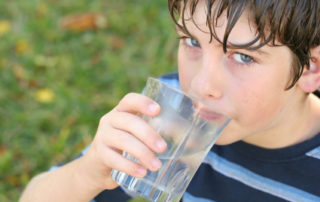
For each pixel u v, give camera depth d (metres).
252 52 1.40
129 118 1.40
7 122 3.27
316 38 1.53
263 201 1.83
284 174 1.76
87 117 3.28
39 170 3.00
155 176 1.38
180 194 1.42
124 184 1.43
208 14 1.36
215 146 1.91
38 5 4.32
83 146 3.11
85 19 4.12
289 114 1.66
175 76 2.11
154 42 3.92
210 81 1.43
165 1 4.38
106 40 3.96
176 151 1.34
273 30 1.38
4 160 2.99
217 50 1.42
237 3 1.34
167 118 1.33
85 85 3.53
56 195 1.74
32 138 3.19
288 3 1.38
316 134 1.71
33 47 3.89
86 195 1.70
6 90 3.50
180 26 1.49
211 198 1.93
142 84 3.53
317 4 1.46
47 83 3.56
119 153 1.44
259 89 1.46
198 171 1.95
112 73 3.62
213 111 1.30
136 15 4.21
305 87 1.63
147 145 1.35
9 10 4.30
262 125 1.56
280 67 1.46
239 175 1.85
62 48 3.89
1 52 3.83
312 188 1.73
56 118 3.28
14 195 2.85
